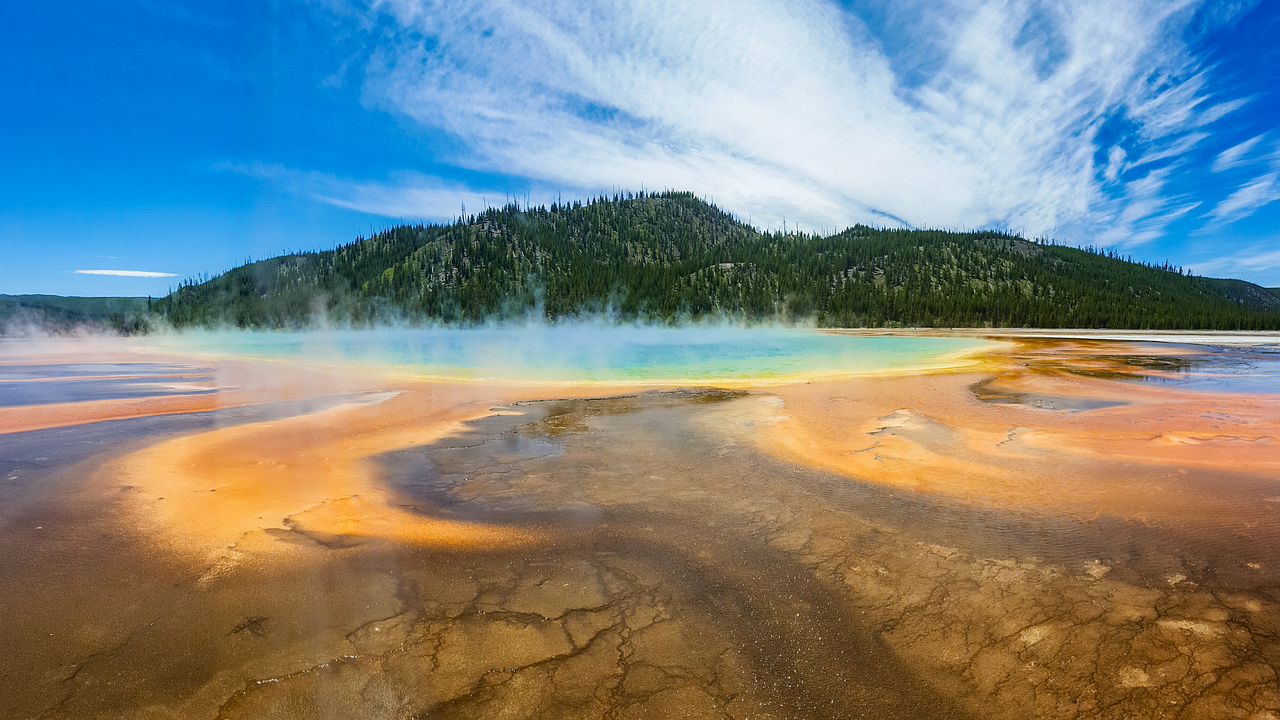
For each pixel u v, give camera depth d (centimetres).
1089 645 347
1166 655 335
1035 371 1786
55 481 655
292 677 316
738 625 377
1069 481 663
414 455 795
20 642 345
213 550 477
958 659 338
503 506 596
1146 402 1178
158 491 623
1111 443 830
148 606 388
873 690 313
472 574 445
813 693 311
